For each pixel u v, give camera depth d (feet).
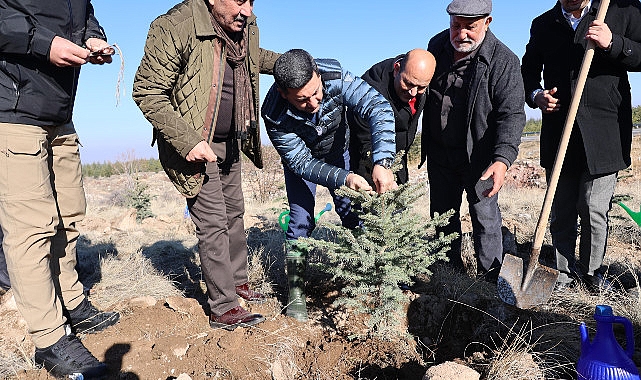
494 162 10.94
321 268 10.60
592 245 12.09
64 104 8.68
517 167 54.70
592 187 11.58
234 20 8.66
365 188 9.78
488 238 12.64
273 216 25.77
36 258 8.40
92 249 16.78
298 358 9.71
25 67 7.92
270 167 42.16
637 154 57.77
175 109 9.02
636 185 33.12
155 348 9.48
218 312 10.32
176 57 8.56
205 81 8.80
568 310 11.35
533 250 10.36
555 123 12.05
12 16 7.47
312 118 9.96
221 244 10.05
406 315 11.01
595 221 11.80
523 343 9.51
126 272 13.89
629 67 10.88
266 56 10.27
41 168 8.34
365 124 11.10
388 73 11.42
